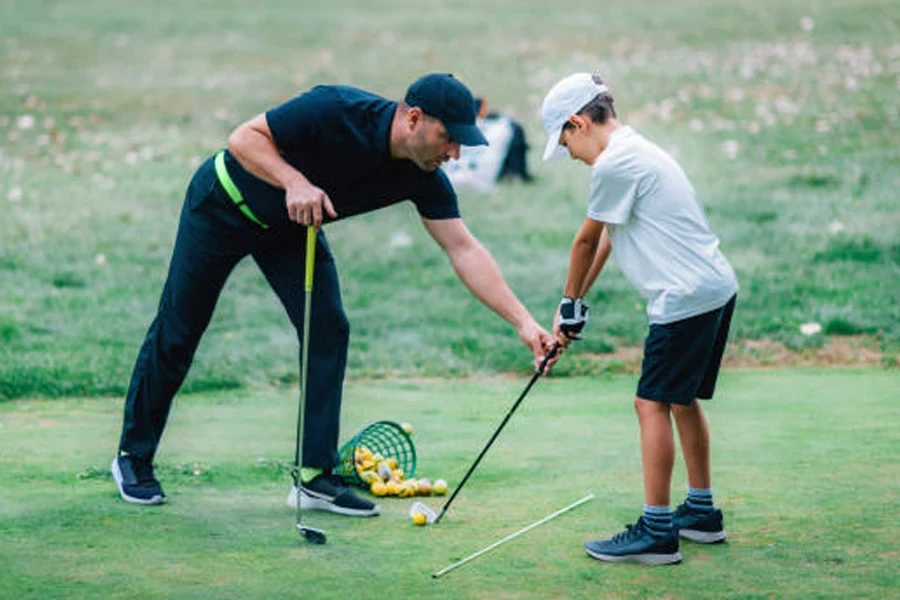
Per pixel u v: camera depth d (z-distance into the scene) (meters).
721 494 5.79
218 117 18.23
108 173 15.74
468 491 6.05
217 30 24.17
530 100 18.72
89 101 19.19
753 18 23.59
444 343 10.02
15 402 8.50
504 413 7.93
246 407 8.33
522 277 11.75
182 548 5.14
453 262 5.75
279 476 6.40
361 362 9.60
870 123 17.09
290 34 23.70
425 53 21.70
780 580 4.68
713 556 4.98
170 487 6.15
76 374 8.89
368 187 5.57
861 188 14.38
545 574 4.79
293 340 10.10
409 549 5.13
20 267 12.03
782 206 13.74
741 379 8.73
